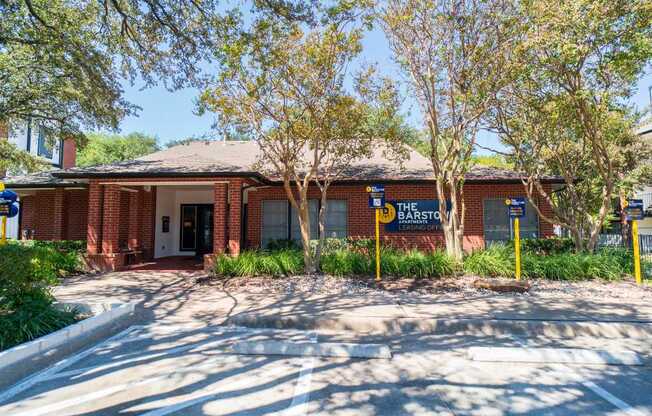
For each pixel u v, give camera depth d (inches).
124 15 370.3
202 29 373.7
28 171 595.2
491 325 239.8
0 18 374.0
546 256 429.7
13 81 430.0
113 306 266.5
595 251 454.9
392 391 153.9
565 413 136.8
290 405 140.9
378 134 426.0
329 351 196.7
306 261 408.8
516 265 374.9
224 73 356.2
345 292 333.1
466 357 194.4
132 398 146.1
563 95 384.5
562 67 348.5
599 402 145.5
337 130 393.4
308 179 409.1
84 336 219.0
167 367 177.9
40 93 445.1
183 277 410.9
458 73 394.0
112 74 423.2
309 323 248.4
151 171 440.8
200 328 242.2
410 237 535.2
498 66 366.9
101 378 165.0
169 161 492.1
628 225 606.5
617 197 627.2
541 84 392.5
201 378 165.6
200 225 653.3
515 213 374.0
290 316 251.9
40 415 132.8
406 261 401.7
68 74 414.9
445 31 387.9
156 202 599.5
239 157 625.3
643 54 317.7
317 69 364.2
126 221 597.0
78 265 444.8
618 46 333.7
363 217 540.7
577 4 311.9
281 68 359.3
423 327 243.0
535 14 336.8
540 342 219.6
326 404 142.0
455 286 352.5
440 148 523.8
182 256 631.8
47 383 159.6
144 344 211.0
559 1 324.8
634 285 358.6
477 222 534.9
